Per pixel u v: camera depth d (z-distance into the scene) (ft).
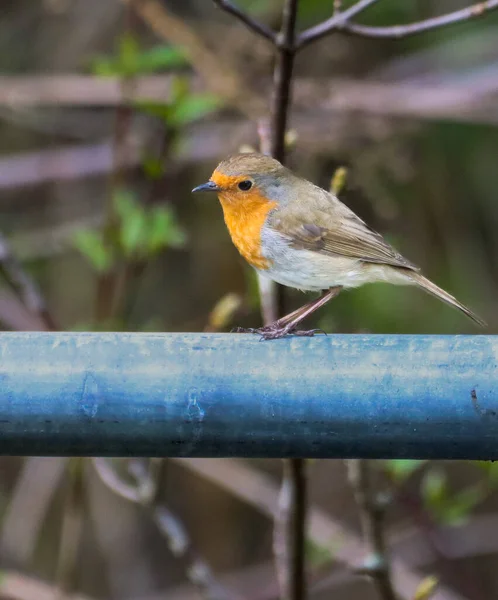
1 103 39.01
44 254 40.96
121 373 13.83
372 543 21.61
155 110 26.21
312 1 35.68
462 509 23.94
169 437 13.96
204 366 13.88
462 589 41.78
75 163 40.88
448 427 13.70
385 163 36.96
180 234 26.71
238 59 37.63
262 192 23.56
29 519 40.86
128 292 27.86
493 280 41.78
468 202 41.22
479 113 37.47
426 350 13.89
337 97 36.86
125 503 43.73
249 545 45.70
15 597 31.40
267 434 13.96
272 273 23.85
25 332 14.24
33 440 13.96
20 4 43.75
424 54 41.19
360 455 14.10
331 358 13.96
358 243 23.82
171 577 44.98
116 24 43.34
